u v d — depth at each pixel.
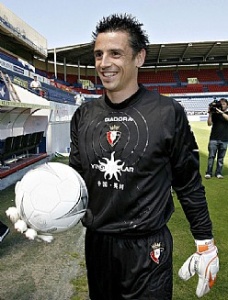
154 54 28.39
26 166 5.84
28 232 1.06
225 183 5.00
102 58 1.04
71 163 1.26
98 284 1.22
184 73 34.03
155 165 1.07
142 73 34.19
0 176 4.61
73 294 1.90
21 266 2.26
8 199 4.09
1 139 4.94
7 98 5.14
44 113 7.26
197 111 29.09
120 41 1.02
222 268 2.17
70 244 2.69
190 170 1.11
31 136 6.48
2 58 10.91
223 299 1.82
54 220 1.03
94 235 1.18
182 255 2.39
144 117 1.07
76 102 14.53
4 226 2.70
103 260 1.17
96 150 1.12
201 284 1.15
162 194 1.10
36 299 1.85
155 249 1.10
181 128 1.07
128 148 1.07
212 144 5.32
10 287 1.98
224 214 3.43
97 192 1.14
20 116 5.77
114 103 1.11
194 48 26.81
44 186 1.04
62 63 29.00
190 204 1.14
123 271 1.14
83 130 1.17
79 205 1.07
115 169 1.08
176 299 1.82
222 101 5.21
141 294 1.12
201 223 1.15
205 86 32.53
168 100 1.09
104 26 1.05
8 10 14.34
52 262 2.34
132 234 1.10
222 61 31.00
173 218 3.28
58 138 8.61
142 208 1.08
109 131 1.10
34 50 18.47
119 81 1.05
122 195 1.09
